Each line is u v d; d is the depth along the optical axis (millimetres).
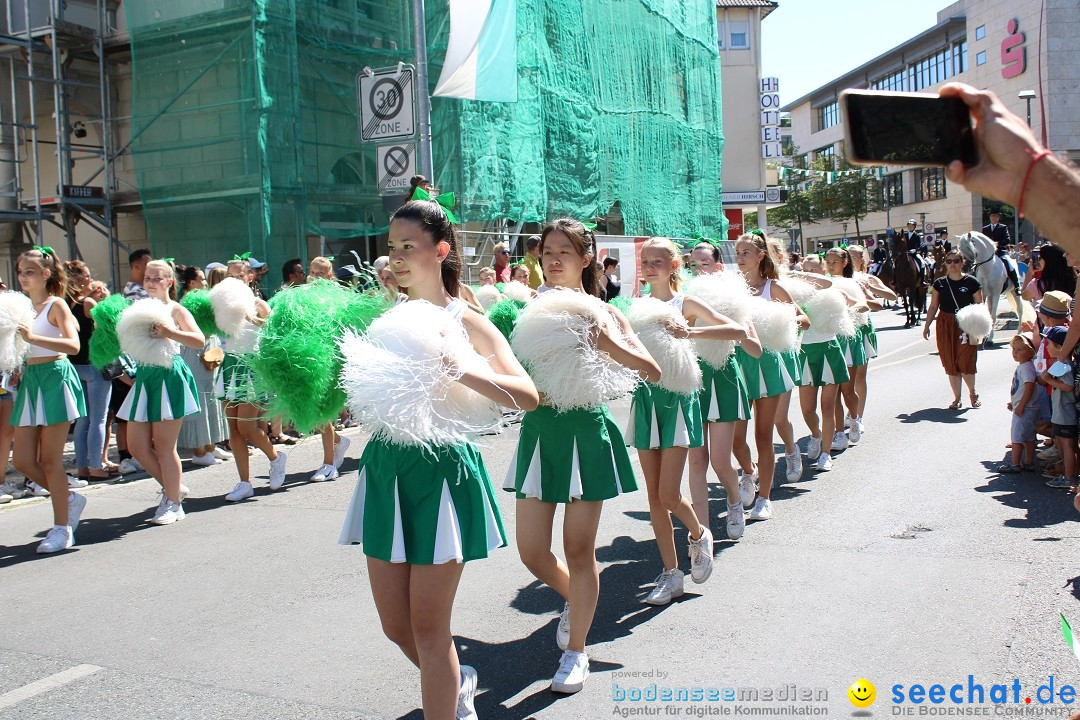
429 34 15383
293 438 9859
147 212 13391
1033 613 4246
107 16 14922
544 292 3756
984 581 4715
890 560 5137
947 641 3965
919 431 9211
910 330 21609
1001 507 6180
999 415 9922
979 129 1434
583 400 3520
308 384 3736
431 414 2742
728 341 5273
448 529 2793
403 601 2900
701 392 5414
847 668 3732
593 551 3684
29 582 5301
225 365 7184
